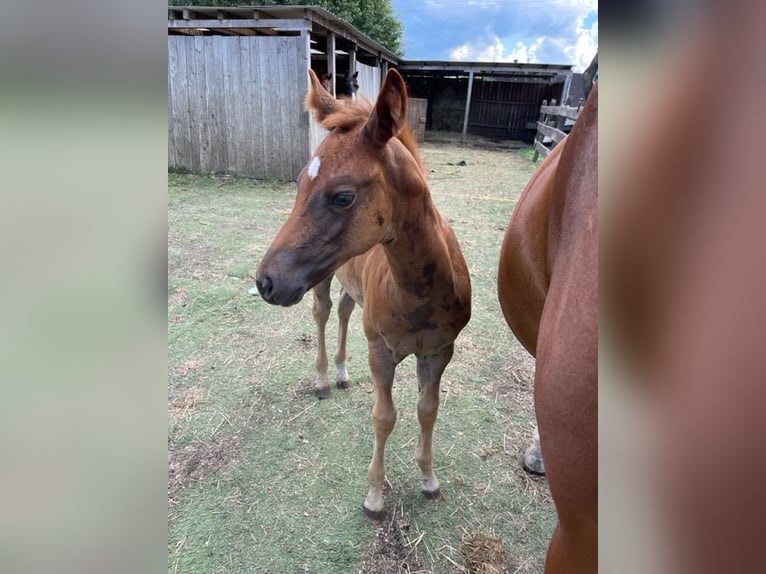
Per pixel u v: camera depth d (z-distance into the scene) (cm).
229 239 605
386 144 180
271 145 923
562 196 126
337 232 176
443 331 208
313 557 215
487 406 311
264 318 420
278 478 257
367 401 319
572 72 1617
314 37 1194
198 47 902
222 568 211
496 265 532
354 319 426
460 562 212
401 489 250
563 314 88
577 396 79
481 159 1345
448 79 1959
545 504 241
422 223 186
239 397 321
